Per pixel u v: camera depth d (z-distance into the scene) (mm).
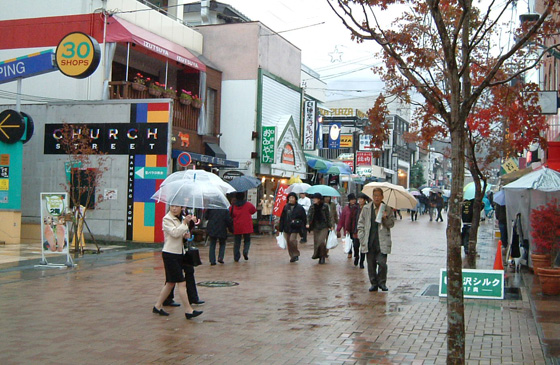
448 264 5434
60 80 21312
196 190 8953
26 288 10922
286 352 6848
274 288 11297
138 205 19750
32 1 21719
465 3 5660
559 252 11930
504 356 6672
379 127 7711
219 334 7684
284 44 28984
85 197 20125
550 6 5738
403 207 12125
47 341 7250
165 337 7500
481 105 13680
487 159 14844
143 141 19797
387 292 10969
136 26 21969
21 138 19000
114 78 22875
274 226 25438
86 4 20953
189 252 9047
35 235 20672
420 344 7211
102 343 7191
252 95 25891
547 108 12766
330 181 36031
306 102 31297
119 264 14430
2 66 18281
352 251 16859
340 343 7250
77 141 20031
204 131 24125
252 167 25656
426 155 74688
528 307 9602
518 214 14250
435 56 11000
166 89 21812
